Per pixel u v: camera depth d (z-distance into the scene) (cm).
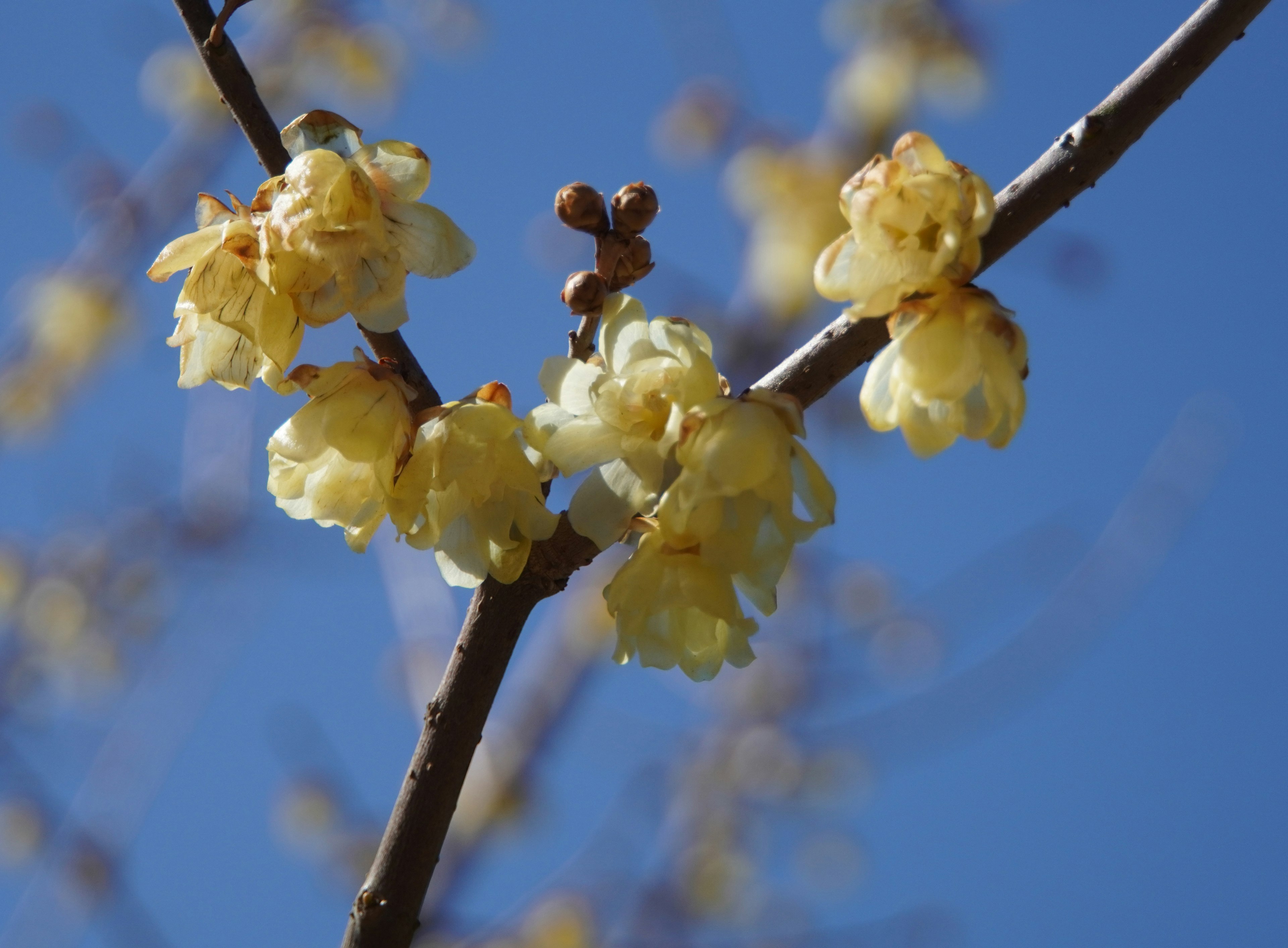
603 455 66
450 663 68
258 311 66
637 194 69
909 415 66
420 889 67
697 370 66
